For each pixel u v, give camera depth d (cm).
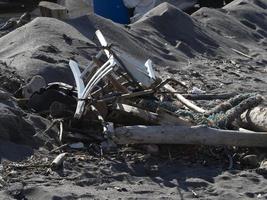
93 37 3694
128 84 2345
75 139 2108
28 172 1809
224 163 2027
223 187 1803
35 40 3284
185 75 3594
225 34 4969
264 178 1898
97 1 5581
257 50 4828
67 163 1873
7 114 2003
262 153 2072
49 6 3988
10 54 3216
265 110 2152
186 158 2034
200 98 2825
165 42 4272
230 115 2175
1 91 2233
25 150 1947
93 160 1952
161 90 2558
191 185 1803
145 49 3938
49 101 2294
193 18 4828
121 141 2002
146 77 2378
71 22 3853
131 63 2392
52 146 2038
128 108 2159
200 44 4444
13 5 6116
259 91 3419
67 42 3353
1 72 2652
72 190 1675
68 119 2184
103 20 3981
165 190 1762
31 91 2470
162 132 2002
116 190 1722
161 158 2022
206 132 2014
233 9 5597
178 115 2175
